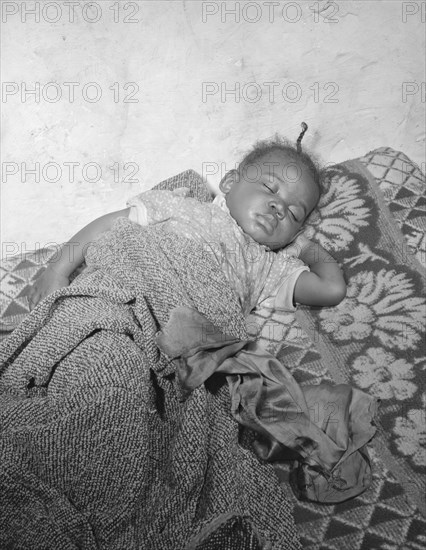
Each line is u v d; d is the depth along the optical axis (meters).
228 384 1.40
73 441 1.19
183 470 1.24
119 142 1.86
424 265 1.68
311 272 1.67
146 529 1.21
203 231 1.65
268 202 1.67
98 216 1.89
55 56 1.78
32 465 1.20
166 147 1.90
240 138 1.96
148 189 1.92
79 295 1.38
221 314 1.47
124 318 1.33
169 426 1.36
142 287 1.43
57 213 1.86
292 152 1.76
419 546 1.27
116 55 1.82
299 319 1.65
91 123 1.83
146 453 1.24
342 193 1.83
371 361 1.54
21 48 1.76
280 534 1.26
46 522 1.16
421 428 1.43
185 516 1.22
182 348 1.37
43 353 1.29
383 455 1.40
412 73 2.01
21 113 1.78
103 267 1.49
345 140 2.05
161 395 1.41
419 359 1.53
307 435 1.34
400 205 1.79
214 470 1.28
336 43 1.94
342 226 1.77
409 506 1.33
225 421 1.36
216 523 1.19
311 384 1.51
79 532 1.17
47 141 1.80
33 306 1.63
